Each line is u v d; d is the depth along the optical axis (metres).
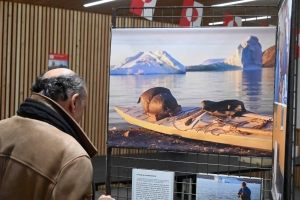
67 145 1.19
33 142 1.21
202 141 2.07
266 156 1.97
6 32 5.77
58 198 1.12
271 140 1.96
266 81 1.98
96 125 6.61
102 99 6.68
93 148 1.38
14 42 5.84
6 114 5.82
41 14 6.05
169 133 2.13
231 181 2.02
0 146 1.25
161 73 2.14
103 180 3.88
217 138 2.05
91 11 6.43
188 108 2.10
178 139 2.11
